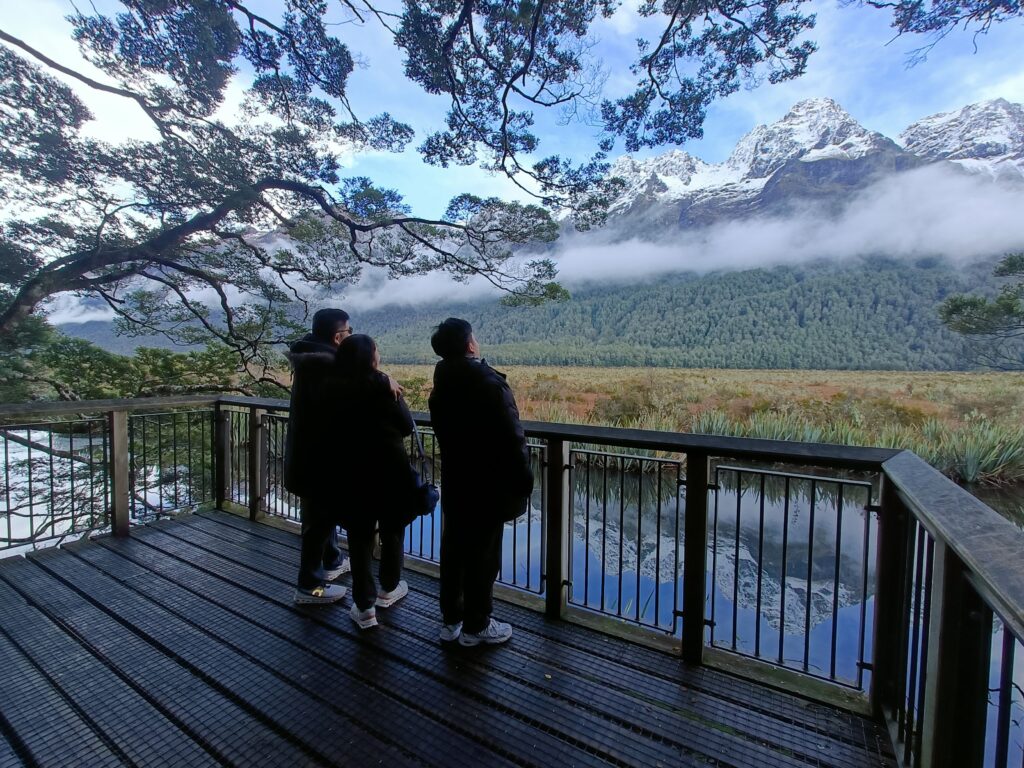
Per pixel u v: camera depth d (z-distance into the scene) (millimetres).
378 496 2219
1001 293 10219
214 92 8102
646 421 13617
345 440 2166
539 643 2264
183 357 10641
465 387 1968
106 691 1923
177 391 10336
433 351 2080
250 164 9070
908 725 1494
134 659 2129
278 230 10328
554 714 1797
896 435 10406
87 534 3650
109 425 3557
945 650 1128
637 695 1907
